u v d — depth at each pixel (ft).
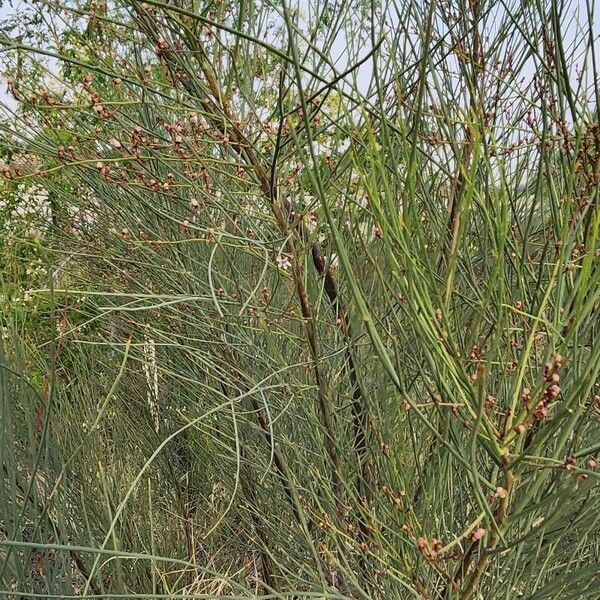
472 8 5.57
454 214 5.34
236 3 6.19
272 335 7.14
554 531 4.48
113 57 6.44
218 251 7.81
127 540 7.95
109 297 8.66
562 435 3.36
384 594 5.48
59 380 8.14
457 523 5.57
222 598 3.66
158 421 10.11
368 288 6.77
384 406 6.03
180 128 5.21
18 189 8.89
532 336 3.42
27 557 5.22
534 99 5.97
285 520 7.97
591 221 4.08
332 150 6.31
